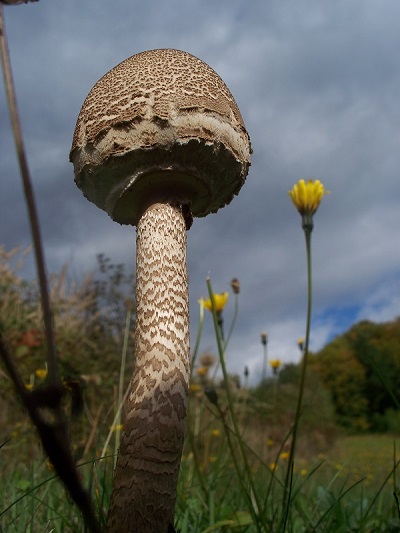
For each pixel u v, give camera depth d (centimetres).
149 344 17
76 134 19
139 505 14
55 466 7
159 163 18
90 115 18
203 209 21
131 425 15
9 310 66
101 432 45
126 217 21
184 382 16
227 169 19
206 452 43
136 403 16
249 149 20
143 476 15
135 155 18
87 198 21
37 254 7
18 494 29
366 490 48
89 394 56
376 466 89
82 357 67
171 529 15
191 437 29
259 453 56
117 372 69
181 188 19
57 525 23
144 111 18
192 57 20
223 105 19
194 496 32
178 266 18
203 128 18
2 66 7
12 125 7
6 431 50
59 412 7
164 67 19
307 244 25
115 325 80
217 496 34
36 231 7
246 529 24
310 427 158
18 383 7
